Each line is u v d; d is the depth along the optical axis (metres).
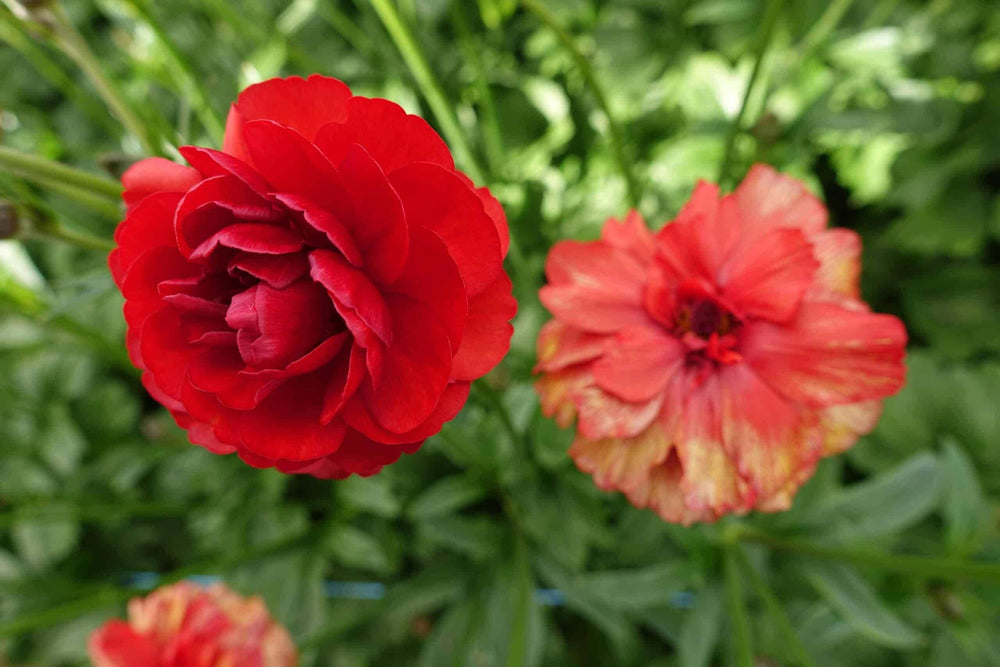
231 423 0.12
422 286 0.12
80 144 0.31
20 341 0.29
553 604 0.25
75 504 0.26
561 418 0.17
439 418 0.13
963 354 0.28
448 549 0.25
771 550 0.22
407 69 0.28
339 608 0.26
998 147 0.28
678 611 0.22
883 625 0.19
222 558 0.24
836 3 0.26
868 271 0.30
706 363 0.16
